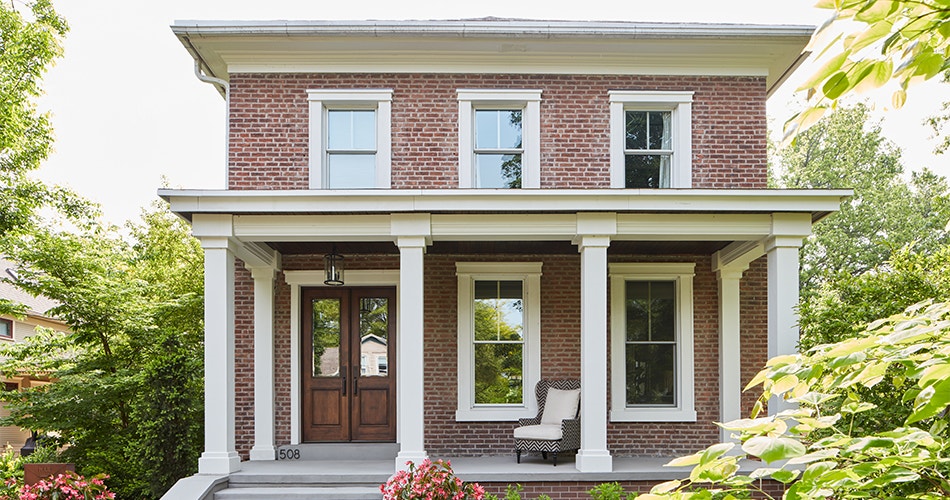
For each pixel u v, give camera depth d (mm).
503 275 12070
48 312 13516
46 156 18406
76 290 13156
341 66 11289
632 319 12180
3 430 21406
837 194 9359
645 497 2021
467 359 11852
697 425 11859
